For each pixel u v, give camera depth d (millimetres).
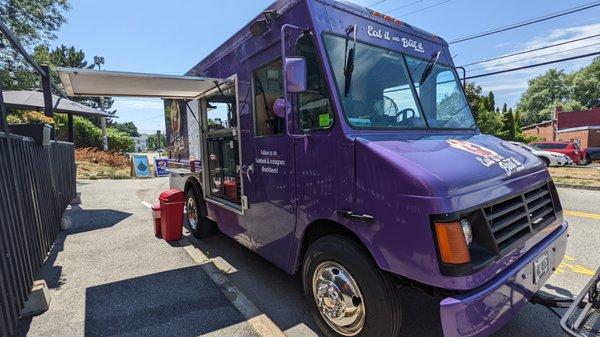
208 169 5477
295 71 2740
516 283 2422
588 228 6258
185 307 3520
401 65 3406
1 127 3311
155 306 3543
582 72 73938
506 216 2518
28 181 4117
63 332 3102
